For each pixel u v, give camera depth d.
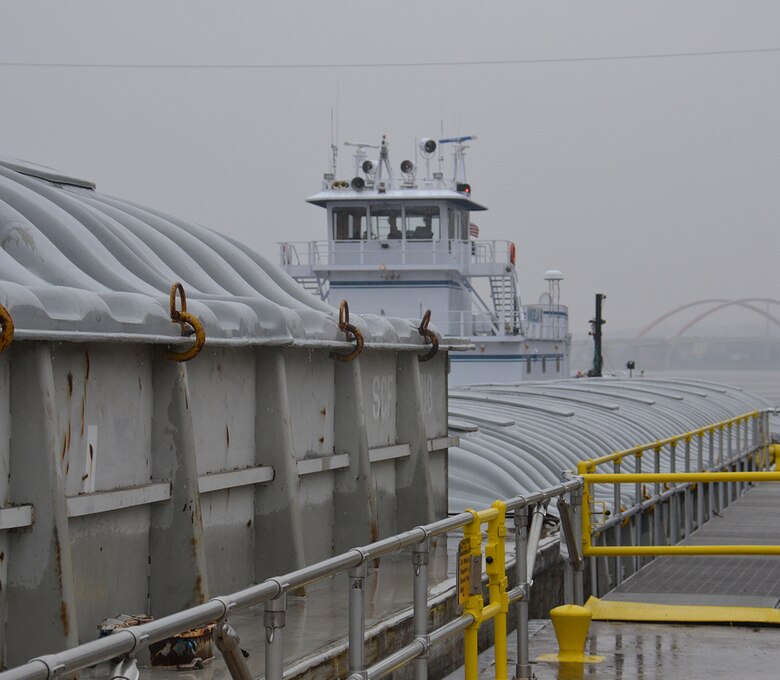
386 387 14.94
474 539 10.56
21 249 10.55
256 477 11.38
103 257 11.70
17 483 8.05
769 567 18.08
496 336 61.03
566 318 71.38
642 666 12.52
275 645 6.93
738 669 12.38
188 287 12.51
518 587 11.99
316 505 12.98
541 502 12.97
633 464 28.27
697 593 16.02
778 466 34.12
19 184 12.13
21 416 8.07
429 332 15.59
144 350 9.63
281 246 59.66
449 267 57.66
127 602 9.52
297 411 12.47
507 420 26.44
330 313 14.58
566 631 12.89
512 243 60.75
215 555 10.97
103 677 8.36
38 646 8.05
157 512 9.79
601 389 42.53
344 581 12.89
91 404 8.89
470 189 59.12
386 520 14.98
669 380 50.34
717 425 30.28
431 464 16.55
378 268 57.97
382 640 10.54
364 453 13.39
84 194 14.34
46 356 8.12
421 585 9.40
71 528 8.73
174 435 9.77
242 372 11.36
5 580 8.07
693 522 25.64
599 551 15.28
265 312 11.43
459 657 12.71
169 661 9.02
